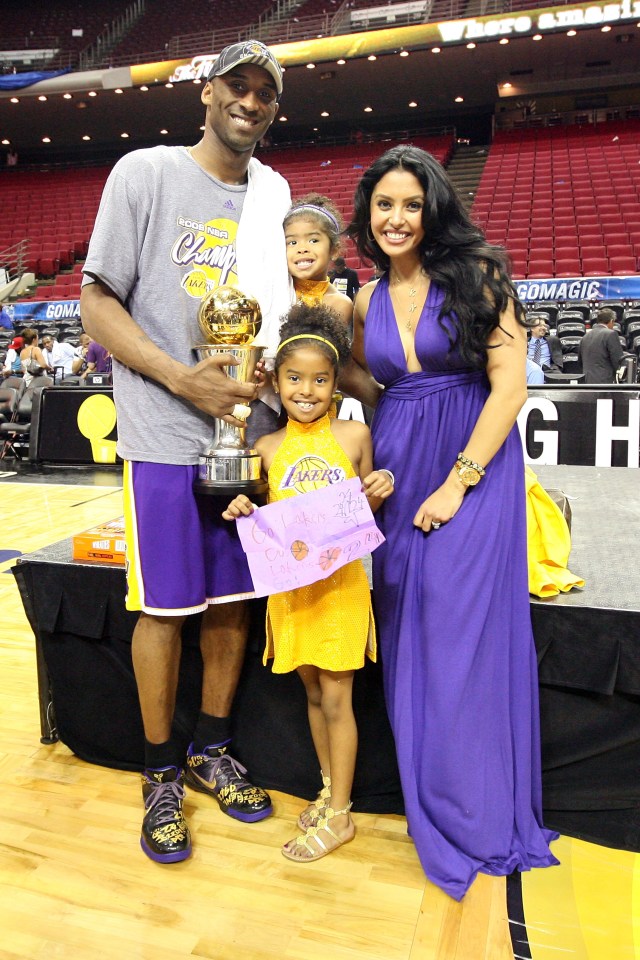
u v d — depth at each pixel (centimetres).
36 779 183
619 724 155
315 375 144
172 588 148
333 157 1612
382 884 144
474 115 1689
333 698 152
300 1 1638
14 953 127
